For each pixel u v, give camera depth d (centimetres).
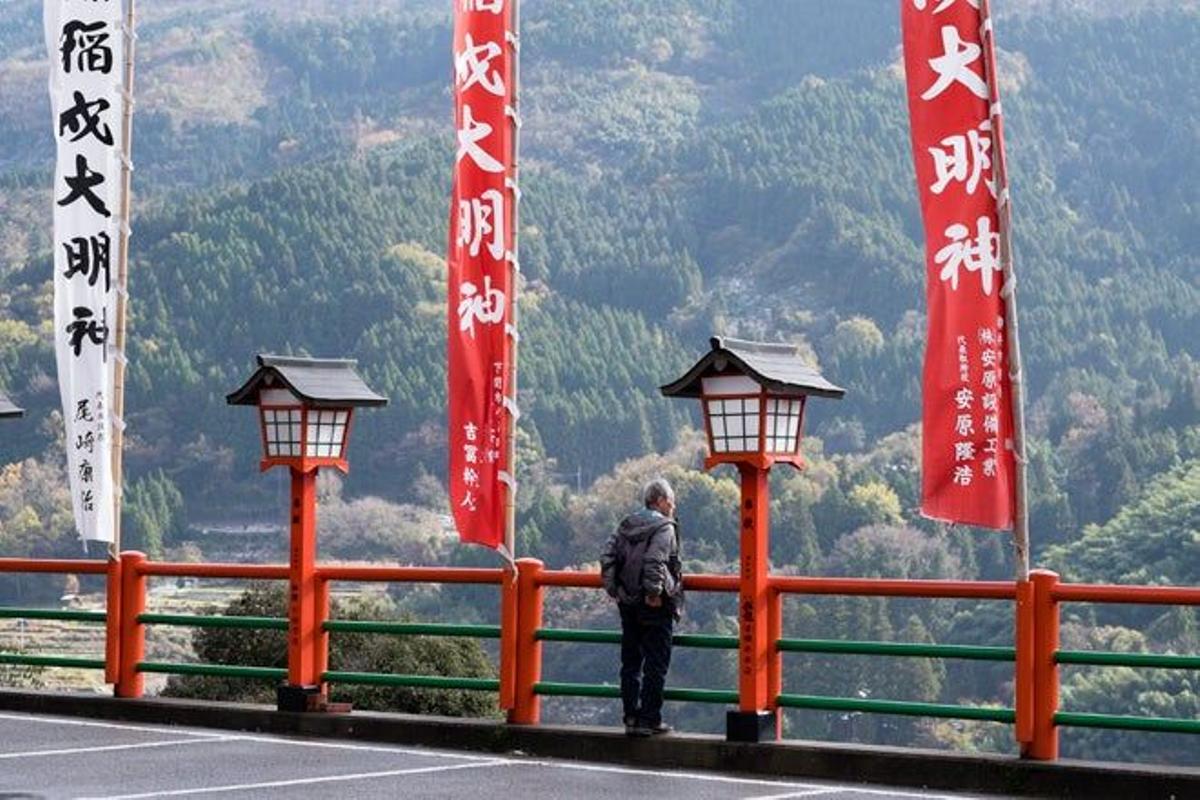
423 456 13538
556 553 11138
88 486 1870
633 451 14525
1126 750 6888
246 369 15175
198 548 13062
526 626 1662
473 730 1672
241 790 1401
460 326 1678
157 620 1877
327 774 1498
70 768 1520
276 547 12950
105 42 1873
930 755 1459
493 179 1673
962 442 1448
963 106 1457
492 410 1672
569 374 15600
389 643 2509
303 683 1775
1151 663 1370
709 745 1548
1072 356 15412
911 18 1472
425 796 1380
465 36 1678
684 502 10625
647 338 16675
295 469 1772
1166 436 11538
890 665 7712
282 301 15700
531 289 17588
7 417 2031
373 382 14088
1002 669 7931
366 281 15675
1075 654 1413
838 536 10525
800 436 1575
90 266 1877
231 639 2548
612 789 1430
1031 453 11588
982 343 1445
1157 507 10044
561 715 8531
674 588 1573
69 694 1912
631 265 18288
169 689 2542
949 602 8288
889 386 15512
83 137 1878
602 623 8888
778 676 1562
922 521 10700
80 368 1877
